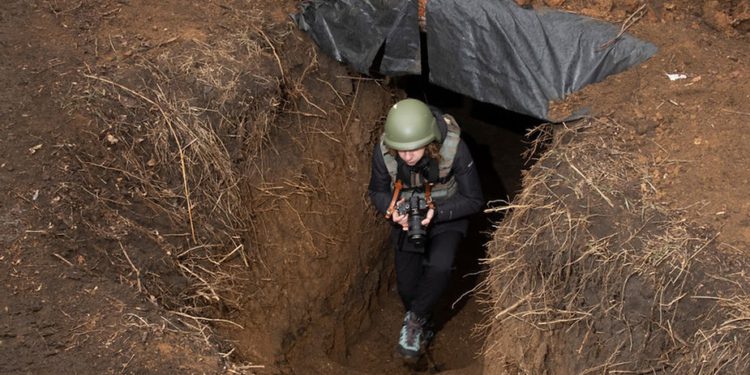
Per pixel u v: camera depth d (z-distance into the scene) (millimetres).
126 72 4125
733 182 3574
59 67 4086
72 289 3318
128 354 3125
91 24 4438
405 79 5574
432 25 4438
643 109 3998
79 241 3529
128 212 3771
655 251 3266
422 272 4492
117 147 3867
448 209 4090
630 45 4227
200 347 3277
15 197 3535
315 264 4570
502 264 3914
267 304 4242
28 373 2984
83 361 3061
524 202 3848
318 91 4789
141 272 3645
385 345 5055
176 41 4395
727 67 4145
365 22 4602
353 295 4938
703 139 3809
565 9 4379
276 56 4492
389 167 4004
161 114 4012
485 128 6504
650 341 3170
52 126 3816
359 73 4980
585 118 4039
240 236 4172
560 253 3482
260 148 4379
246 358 3869
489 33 4309
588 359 3359
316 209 4637
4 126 3775
